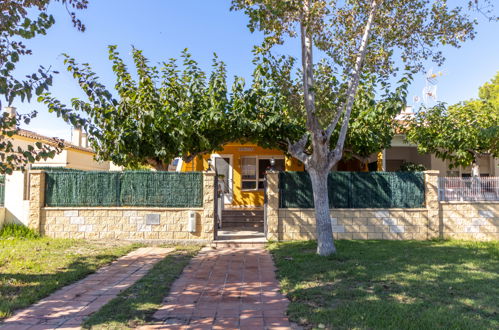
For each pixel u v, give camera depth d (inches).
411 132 515.2
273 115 421.1
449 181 446.0
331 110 371.6
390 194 441.4
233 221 537.3
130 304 209.6
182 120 393.1
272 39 373.1
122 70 421.7
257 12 333.1
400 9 372.8
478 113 482.9
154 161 458.9
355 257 327.6
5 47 206.5
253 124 407.2
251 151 666.2
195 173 432.1
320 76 390.0
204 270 298.5
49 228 430.6
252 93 411.8
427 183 440.8
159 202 429.4
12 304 205.0
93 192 433.1
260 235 460.8
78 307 208.1
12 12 208.5
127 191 431.5
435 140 477.7
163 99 419.2
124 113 414.3
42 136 823.1
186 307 208.5
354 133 467.8
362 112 448.8
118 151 403.2
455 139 465.1
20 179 443.2
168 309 205.2
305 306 203.9
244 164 666.8
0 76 188.4
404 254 339.6
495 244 399.2
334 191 439.8
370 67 381.1
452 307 196.5
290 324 182.4
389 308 194.9
